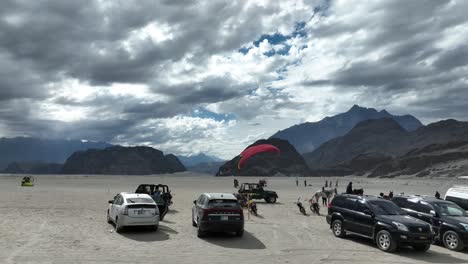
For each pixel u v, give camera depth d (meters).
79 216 20.72
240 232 15.73
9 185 61.47
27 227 16.61
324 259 12.16
